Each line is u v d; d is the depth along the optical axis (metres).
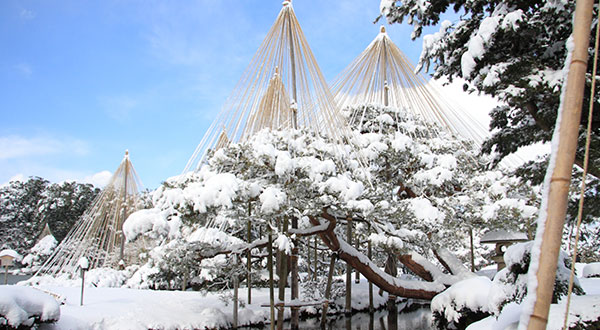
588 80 5.34
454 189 16.70
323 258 20.14
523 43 6.06
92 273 20.64
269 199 9.76
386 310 17.50
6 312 8.41
